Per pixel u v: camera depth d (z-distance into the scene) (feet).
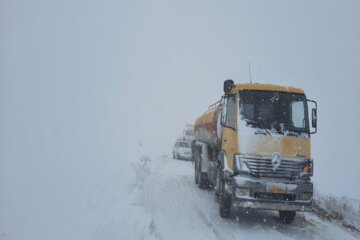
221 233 30.35
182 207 38.50
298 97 34.88
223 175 35.22
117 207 31.83
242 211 39.47
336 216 38.04
